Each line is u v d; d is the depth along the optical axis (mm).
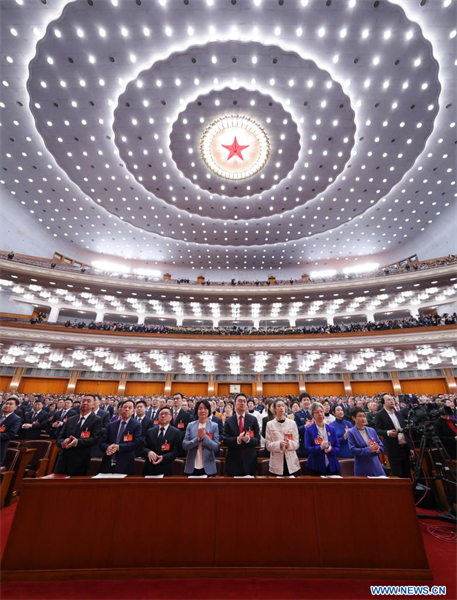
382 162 17312
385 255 25969
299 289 22719
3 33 11922
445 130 15266
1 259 18594
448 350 16406
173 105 14906
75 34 12039
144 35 12156
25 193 19578
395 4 11031
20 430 6539
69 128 15539
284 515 2658
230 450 3949
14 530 2535
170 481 2775
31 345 16969
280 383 19625
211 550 2547
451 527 3561
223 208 21234
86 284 21031
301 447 5059
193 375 19750
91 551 2516
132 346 17875
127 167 17844
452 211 20453
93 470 4254
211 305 24406
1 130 15484
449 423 3941
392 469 4438
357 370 18672
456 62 12664
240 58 13109
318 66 13227
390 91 13922
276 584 2363
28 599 2170
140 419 5324
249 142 17078
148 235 23969
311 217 21938
